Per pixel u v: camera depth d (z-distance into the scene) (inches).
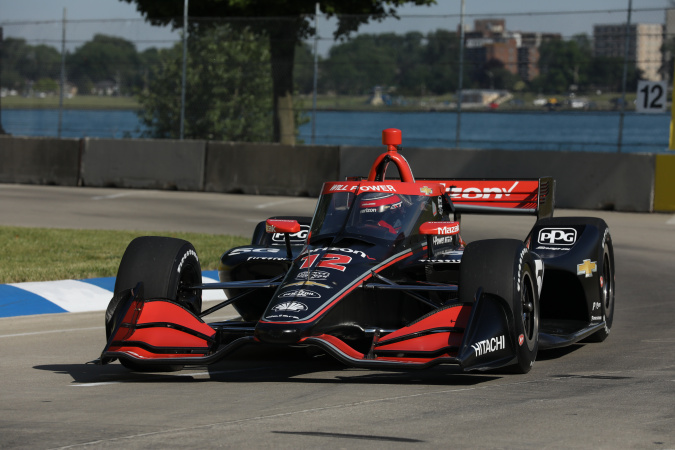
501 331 842.2
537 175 2778.1
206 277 1581.0
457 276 1033.5
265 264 1087.0
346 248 932.6
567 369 948.6
